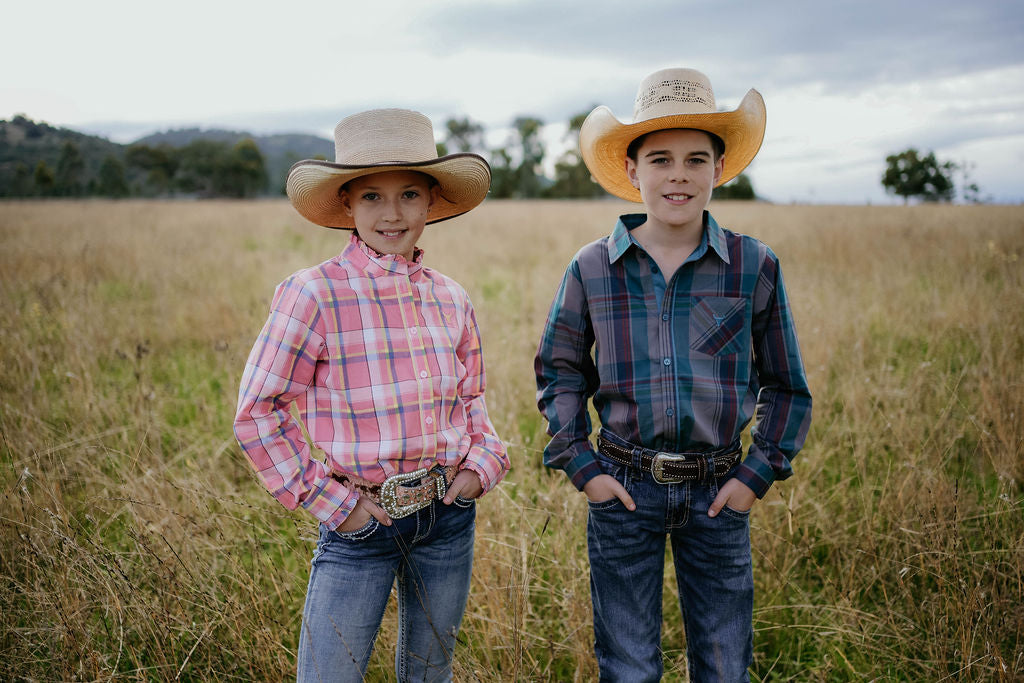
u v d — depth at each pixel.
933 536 2.25
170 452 3.21
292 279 1.52
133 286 7.47
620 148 1.85
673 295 1.66
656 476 1.63
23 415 3.14
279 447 1.46
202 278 7.81
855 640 2.12
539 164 90.50
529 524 2.45
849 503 2.75
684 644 2.21
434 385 1.56
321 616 1.50
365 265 1.56
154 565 2.21
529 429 3.49
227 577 2.30
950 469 2.96
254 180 103.50
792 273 7.63
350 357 1.50
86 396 3.55
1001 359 3.76
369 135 1.54
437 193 1.80
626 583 1.72
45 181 90.62
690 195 1.64
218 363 4.50
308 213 1.77
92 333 4.87
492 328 5.00
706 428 1.62
